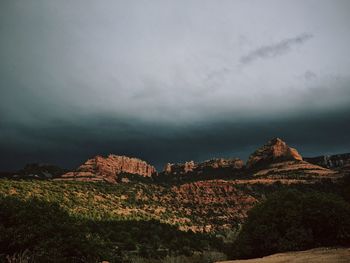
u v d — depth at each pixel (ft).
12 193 246.88
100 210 283.38
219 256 122.83
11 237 59.52
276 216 95.91
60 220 69.00
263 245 93.71
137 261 132.98
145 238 211.61
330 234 90.68
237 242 100.83
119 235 196.24
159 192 490.49
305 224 91.56
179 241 220.43
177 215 370.94
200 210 426.10
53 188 323.57
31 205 68.85
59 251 59.77
